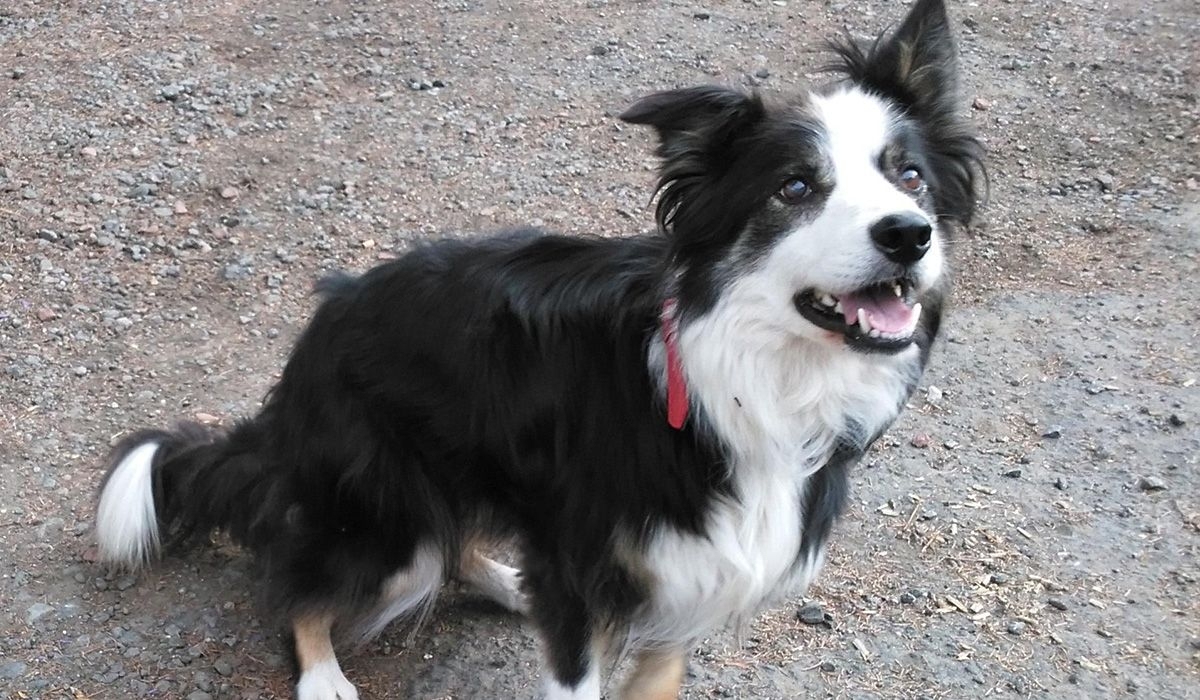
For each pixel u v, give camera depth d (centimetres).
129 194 229
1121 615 179
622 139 277
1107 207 272
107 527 174
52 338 203
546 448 157
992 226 262
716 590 156
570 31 332
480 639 175
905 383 157
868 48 164
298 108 270
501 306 158
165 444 175
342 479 163
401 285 163
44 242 216
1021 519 191
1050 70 339
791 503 157
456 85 293
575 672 160
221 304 212
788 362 152
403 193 245
